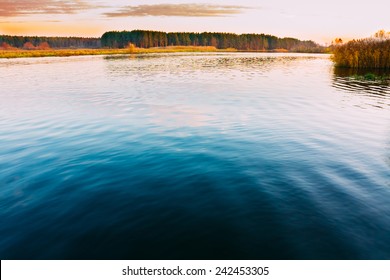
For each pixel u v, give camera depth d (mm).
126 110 15664
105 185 7184
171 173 7762
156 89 23250
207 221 5574
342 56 40938
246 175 7500
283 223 5438
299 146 9648
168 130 11812
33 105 17219
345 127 11867
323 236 5055
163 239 5094
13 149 9930
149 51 124562
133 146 9992
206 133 11312
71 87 24641
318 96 19484
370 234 5082
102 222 5641
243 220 5574
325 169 7781
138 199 6473
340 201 6148
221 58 75312
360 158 8531
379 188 6691
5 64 51594
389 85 23906
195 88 23719
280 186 6867
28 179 7609
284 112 14805
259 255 4672
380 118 13297
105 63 54656
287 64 52812
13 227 5551
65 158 9039
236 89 23109
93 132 11742
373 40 38812
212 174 7617
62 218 5809
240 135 10984
